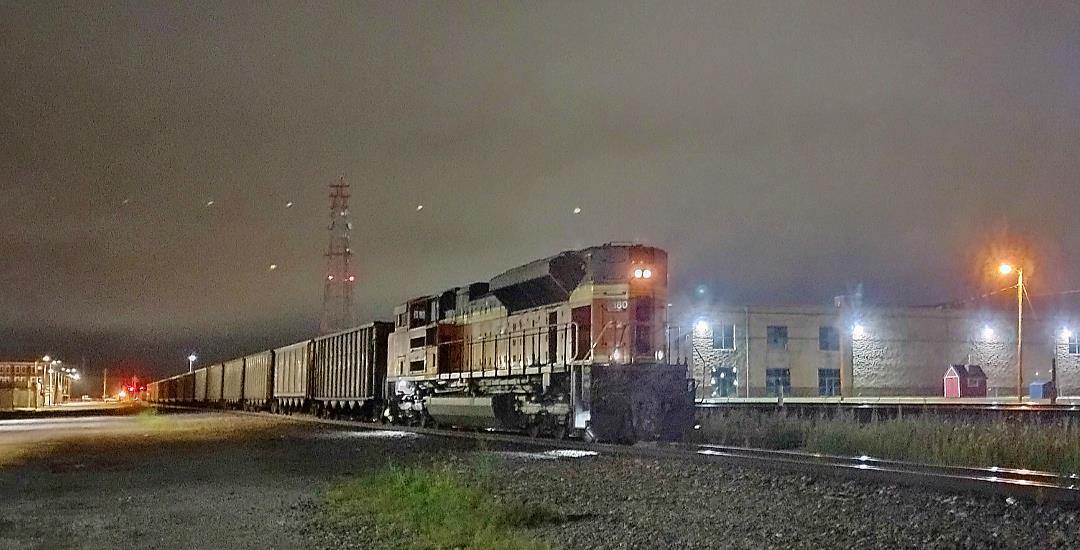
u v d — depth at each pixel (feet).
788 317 195.11
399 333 119.03
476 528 37.22
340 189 226.58
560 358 78.54
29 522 43.93
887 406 114.42
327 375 147.43
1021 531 32.60
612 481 49.42
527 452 67.36
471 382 93.81
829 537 33.40
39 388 323.16
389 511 43.27
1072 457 53.36
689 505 41.42
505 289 89.92
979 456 56.29
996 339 203.72
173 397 331.77
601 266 76.13
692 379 74.18
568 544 34.68
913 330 199.62
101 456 79.25
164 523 42.52
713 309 190.90
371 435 96.37
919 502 38.65
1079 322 208.74
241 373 217.77
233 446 87.10
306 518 42.83
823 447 68.18
